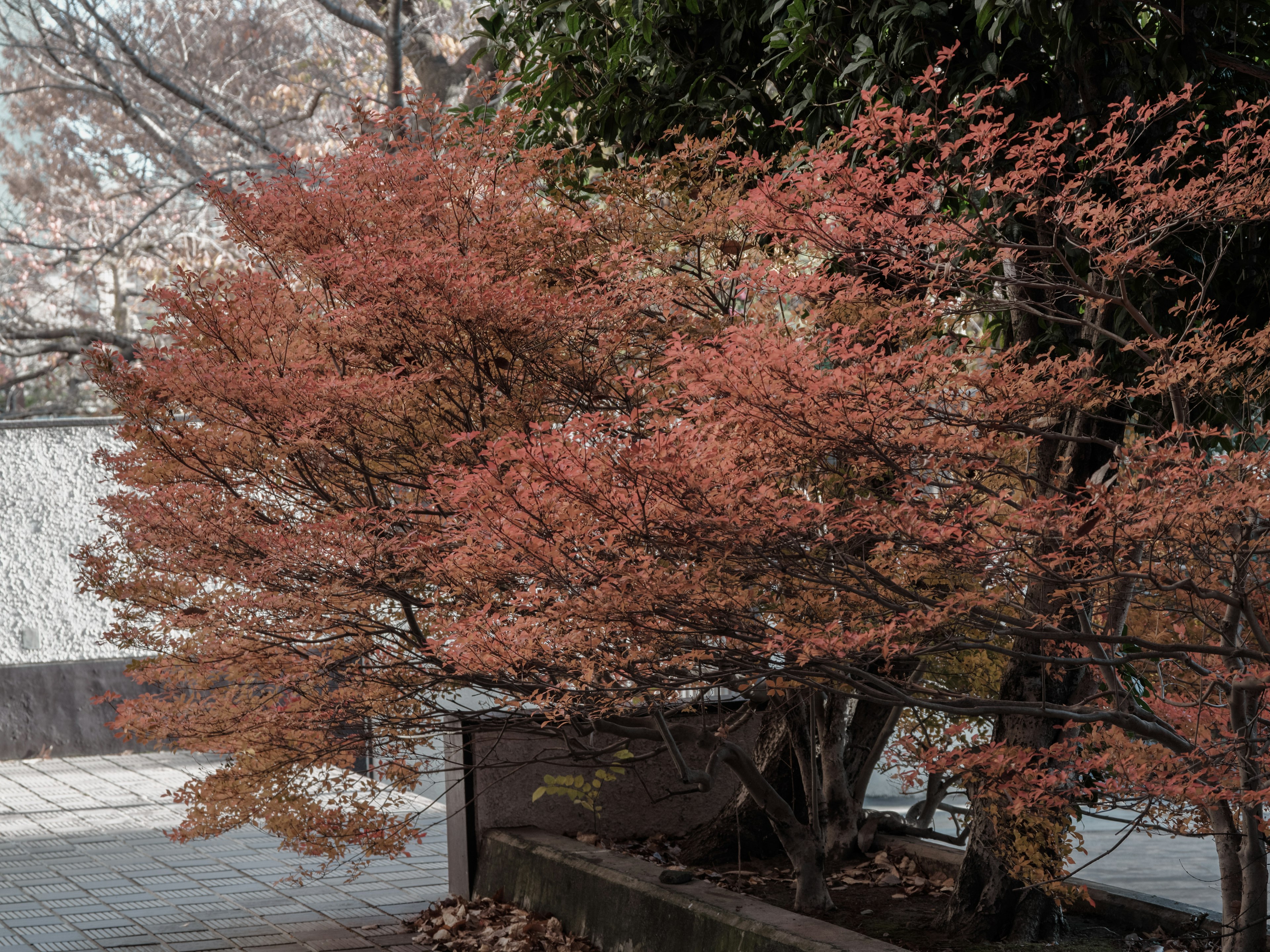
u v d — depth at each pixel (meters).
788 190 4.46
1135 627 5.25
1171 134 4.91
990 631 4.24
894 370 3.51
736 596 3.90
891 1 5.18
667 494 3.46
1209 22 4.98
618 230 5.52
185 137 20.06
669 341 4.64
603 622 3.81
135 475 5.21
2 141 20.50
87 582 5.73
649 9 6.20
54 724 11.36
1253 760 4.16
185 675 5.71
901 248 3.98
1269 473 3.38
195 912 6.80
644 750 7.25
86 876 7.56
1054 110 5.09
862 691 4.38
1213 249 4.93
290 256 5.20
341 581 4.84
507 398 5.04
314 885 7.40
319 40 20.44
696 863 6.91
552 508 3.56
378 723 5.56
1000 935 5.41
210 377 4.46
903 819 7.00
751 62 6.39
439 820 8.53
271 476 5.12
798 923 5.12
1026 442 4.26
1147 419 5.15
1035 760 4.92
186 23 19.91
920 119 3.96
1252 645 4.84
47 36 19.97
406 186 5.11
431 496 4.63
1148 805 4.39
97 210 20.66
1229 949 4.68
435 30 18.92
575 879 6.25
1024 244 4.14
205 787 5.77
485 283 4.64
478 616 3.98
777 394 3.46
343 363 4.91
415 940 6.27
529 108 6.38
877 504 3.72
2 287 20.89
